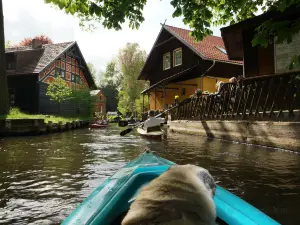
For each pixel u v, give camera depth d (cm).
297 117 754
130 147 1005
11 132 1506
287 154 717
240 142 977
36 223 346
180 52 2269
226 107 1098
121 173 313
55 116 2580
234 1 664
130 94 4153
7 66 2766
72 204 408
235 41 1349
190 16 584
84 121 2755
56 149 976
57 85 2675
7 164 697
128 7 595
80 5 559
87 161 733
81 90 3144
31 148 1005
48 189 480
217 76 2008
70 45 3164
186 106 1499
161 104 2558
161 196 109
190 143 1018
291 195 411
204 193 115
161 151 834
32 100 2636
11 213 377
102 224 187
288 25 291
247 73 1191
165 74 2467
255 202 385
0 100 1711
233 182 480
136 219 103
